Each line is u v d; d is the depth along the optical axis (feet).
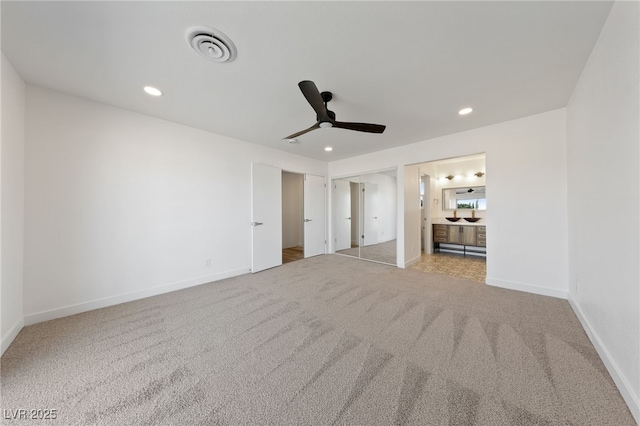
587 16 4.56
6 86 5.77
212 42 5.19
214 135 11.32
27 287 6.89
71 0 4.09
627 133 4.21
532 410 3.96
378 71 6.32
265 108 8.55
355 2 4.20
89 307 7.94
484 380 4.66
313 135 11.66
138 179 9.00
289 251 19.51
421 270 13.29
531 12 4.44
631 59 3.99
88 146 7.92
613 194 4.77
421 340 6.10
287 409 4.03
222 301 8.79
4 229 5.75
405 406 4.07
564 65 6.07
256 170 12.98
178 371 4.99
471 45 5.33
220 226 11.59
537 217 9.26
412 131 11.05
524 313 7.57
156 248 9.48
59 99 7.39
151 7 4.27
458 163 18.63
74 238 7.68
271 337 6.31
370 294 9.46
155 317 7.48
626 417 3.83
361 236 17.83
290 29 4.82
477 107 8.54
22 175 6.70
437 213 19.43
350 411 3.98
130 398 4.26
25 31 4.82
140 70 6.25
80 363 5.23
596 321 5.65
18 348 5.77
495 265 10.32
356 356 5.48
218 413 3.95
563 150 8.65
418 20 4.60
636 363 3.87
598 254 5.57
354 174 16.57
